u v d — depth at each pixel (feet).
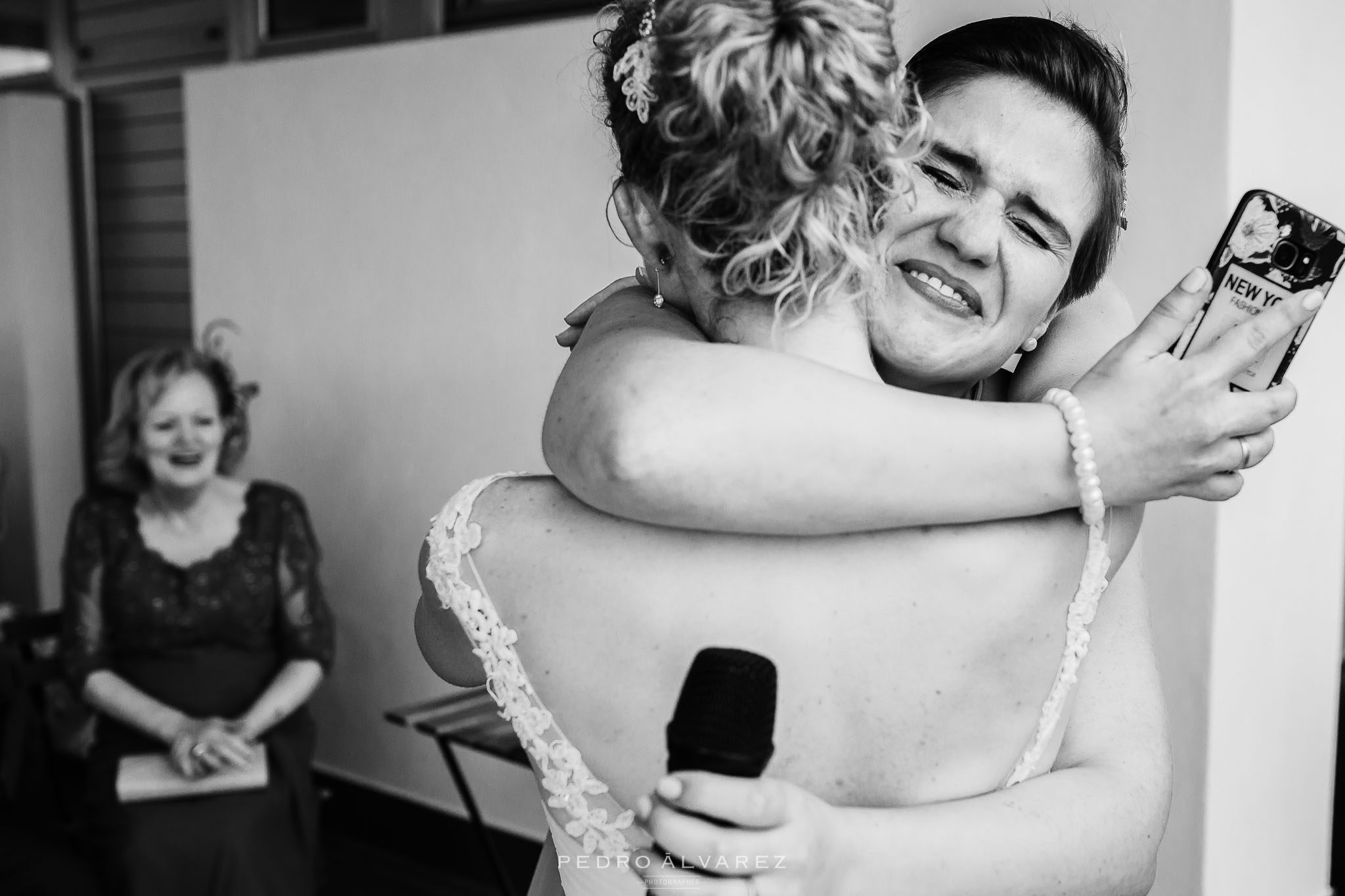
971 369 3.06
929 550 2.73
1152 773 3.13
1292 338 3.31
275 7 14.79
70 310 17.95
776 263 2.63
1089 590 2.84
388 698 13.70
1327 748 10.37
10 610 14.37
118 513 12.01
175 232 16.83
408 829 13.71
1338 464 9.92
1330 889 10.67
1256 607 9.02
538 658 2.94
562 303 11.80
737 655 2.48
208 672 11.97
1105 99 2.95
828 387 2.60
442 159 12.50
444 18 12.91
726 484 2.55
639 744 2.85
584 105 11.34
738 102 2.43
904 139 2.64
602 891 3.00
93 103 17.52
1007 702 2.83
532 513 3.05
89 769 11.72
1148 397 2.69
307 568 12.25
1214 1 8.02
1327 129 9.12
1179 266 8.34
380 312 13.24
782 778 2.74
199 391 11.79
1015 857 2.72
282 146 13.92
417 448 13.11
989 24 3.04
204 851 10.84
